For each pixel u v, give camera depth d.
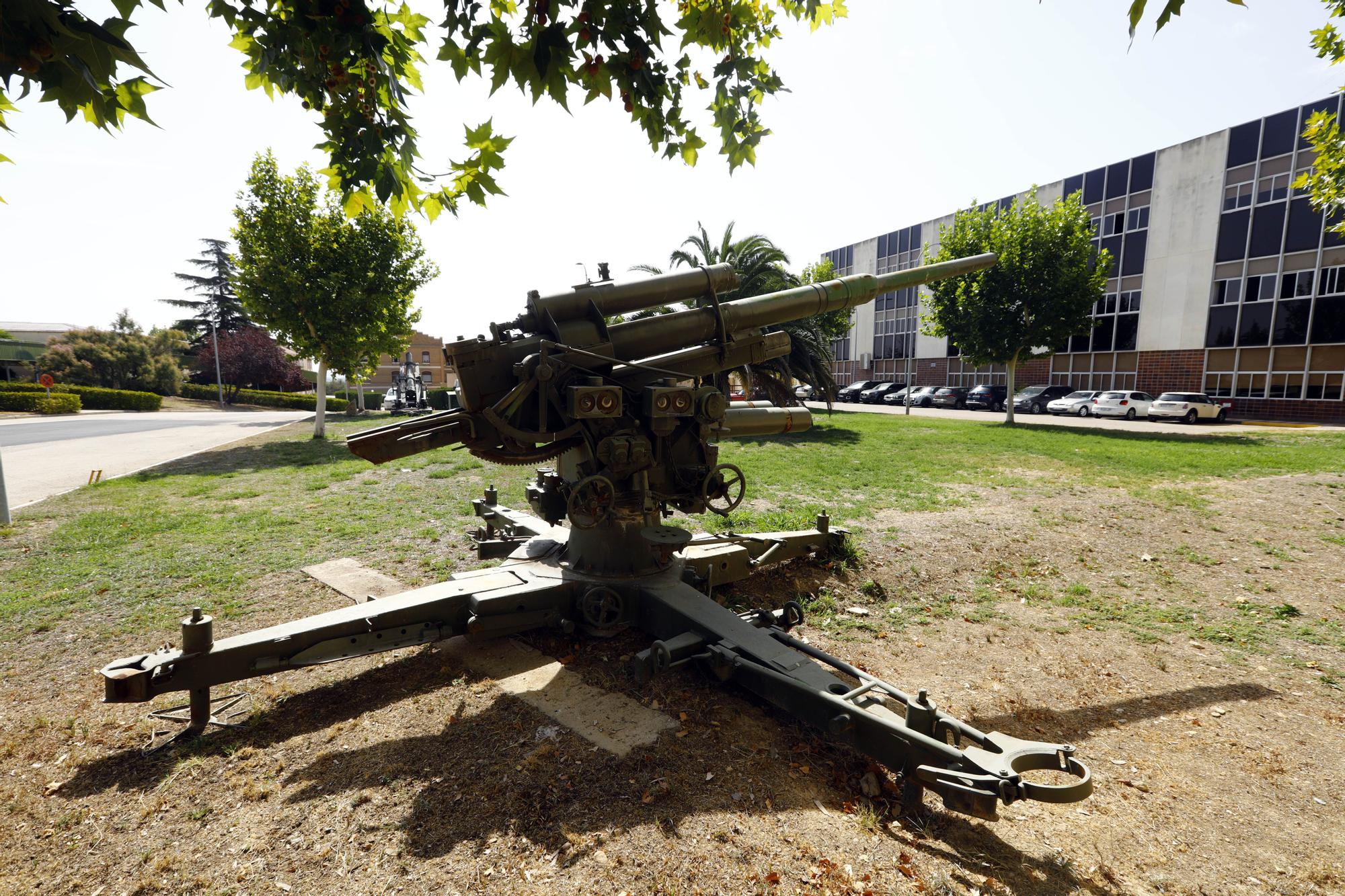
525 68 3.02
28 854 2.70
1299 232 26.34
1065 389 32.50
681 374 4.36
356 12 2.69
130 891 2.51
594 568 4.77
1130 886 2.67
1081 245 21.67
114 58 2.07
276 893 2.49
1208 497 9.93
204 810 2.96
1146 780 3.43
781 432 5.66
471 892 2.49
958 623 5.59
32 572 6.41
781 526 8.12
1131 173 31.84
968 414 30.55
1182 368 30.34
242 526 8.21
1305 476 11.20
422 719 3.74
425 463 13.66
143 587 6.02
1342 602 6.04
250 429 24.03
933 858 2.76
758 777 3.25
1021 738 3.83
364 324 19.42
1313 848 2.91
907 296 47.06
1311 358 26.34
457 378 3.79
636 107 3.59
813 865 2.66
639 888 2.50
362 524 8.38
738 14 4.03
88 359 46.50
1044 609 5.94
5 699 4.01
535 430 3.99
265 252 18.19
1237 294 28.33
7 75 1.97
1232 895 2.63
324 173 3.44
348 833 2.81
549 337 4.07
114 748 3.48
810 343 20.42
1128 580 6.68
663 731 3.61
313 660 3.71
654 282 4.48
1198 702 4.28
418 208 3.70
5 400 33.16
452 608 4.18
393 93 3.18
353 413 34.50
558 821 2.87
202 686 3.46
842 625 5.46
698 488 4.69
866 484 11.14
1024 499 9.91
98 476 11.59
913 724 3.02
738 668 3.74
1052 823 3.06
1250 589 6.39
